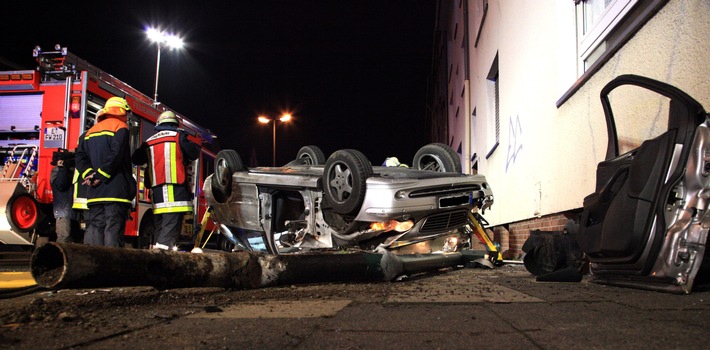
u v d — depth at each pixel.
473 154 14.43
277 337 2.01
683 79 3.74
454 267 6.45
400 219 5.63
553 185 6.52
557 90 6.30
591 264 4.07
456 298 3.28
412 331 2.13
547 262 4.99
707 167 3.10
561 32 6.16
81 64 9.51
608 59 4.96
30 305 2.81
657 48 4.10
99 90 9.42
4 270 6.77
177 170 5.82
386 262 4.60
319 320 2.42
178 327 2.24
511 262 7.17
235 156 7.18
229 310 2.79
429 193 5.74
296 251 6.23
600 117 5.07
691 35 3.62
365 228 5.77
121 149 5.33
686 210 3.15
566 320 2.32
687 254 3.09
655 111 4.10
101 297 3.34
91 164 5.46
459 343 1.89
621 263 3.52
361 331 2.14
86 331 2.14
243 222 6.97
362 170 5.58
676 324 2.16
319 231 6.15
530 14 7.48
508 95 9.11
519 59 8.20
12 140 9.34
